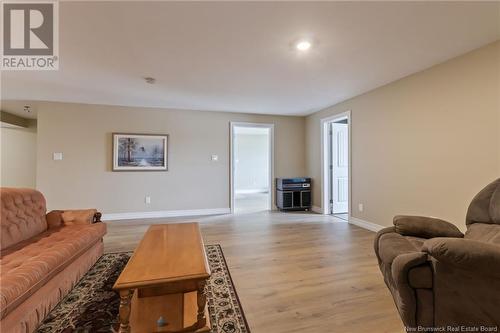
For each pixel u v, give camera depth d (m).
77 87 3.66
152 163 5.01
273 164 5.81
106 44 2.38
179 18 1.97
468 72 2.57
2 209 2.06
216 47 2.46
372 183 3.89
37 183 4.47
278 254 2.91
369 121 3.93
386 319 1.71
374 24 2.05
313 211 5.61
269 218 4.88
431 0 1.75
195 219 4.79
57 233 2.39
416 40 2.32
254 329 1.61
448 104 2.76
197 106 4.92
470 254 1.25
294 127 5.95
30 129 6.10
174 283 1.38
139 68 2.96
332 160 5.29
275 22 2.03
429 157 2.98
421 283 1.44
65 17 1.94
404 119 3.31
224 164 5.45
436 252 1.34
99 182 4.75
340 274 2.38
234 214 5.27
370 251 3.00
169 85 3.59
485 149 2.44
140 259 1.63
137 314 1.51
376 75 3.22
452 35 2.23
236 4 1.79
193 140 5.25
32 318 1.55
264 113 5.63
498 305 1.25
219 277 2.32
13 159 6.01
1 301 1.27
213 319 1.70
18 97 4.21
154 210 5.04
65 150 4.58
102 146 4.75
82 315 1.75
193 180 5.26
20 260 1.74
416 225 1.99
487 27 2.10
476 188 2.51
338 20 2.00
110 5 1.80
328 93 4.02
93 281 2.24
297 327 1.63
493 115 2.37
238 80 3.39
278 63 2.83
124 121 4.86
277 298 1.97
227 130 5.46
